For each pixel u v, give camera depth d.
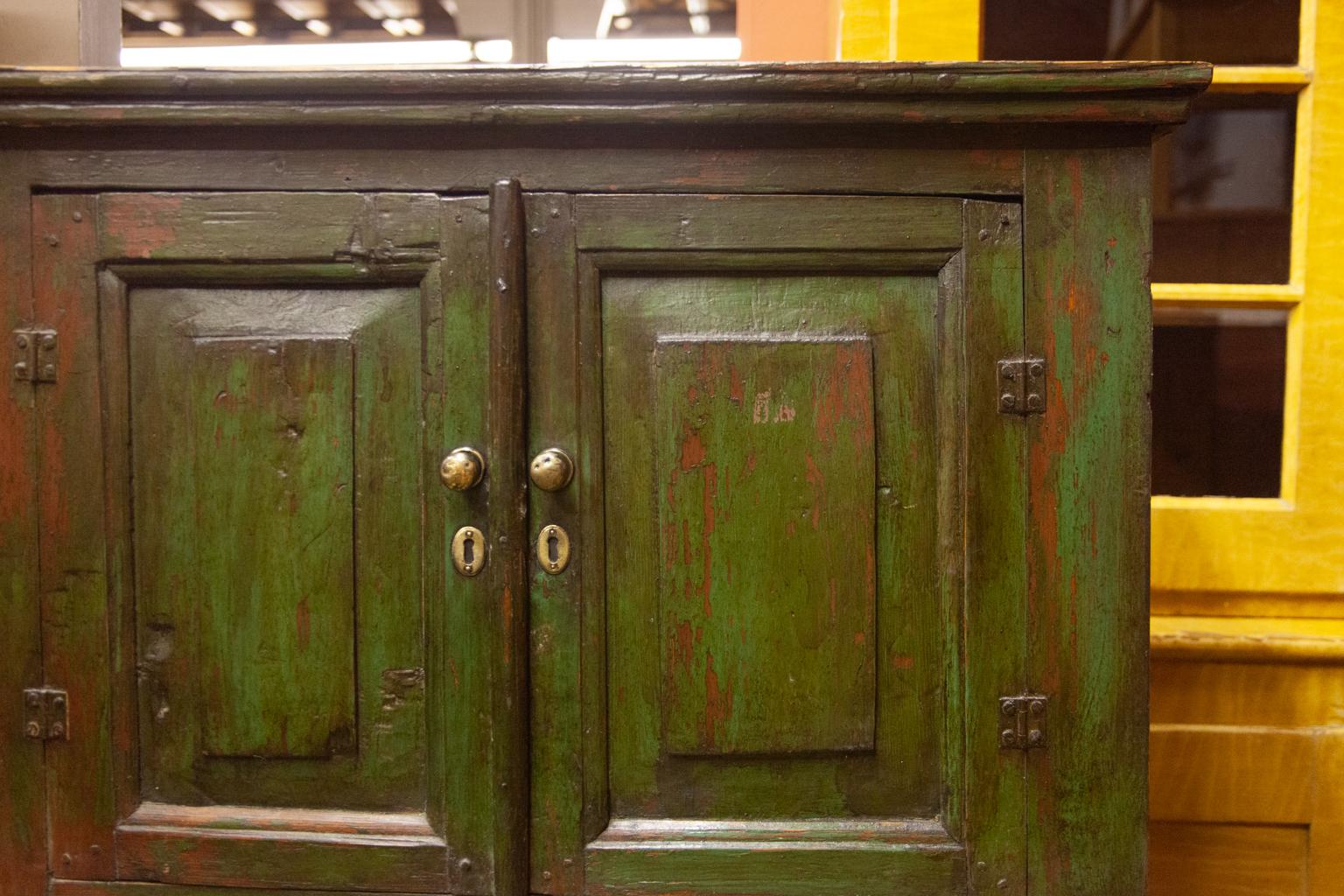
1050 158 0.86
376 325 0.87
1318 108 1.27
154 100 0.84
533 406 0.87
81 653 0.88
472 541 0.86
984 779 0.87
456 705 0.87
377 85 0.83
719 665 0.87
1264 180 1.47
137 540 0.88
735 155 0.86
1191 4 1.50
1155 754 1.25
